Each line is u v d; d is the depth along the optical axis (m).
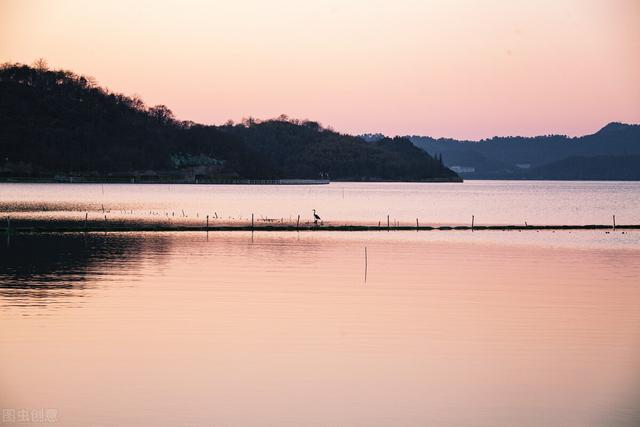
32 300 39.47
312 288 44.72
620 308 39.78
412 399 25.80
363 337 33.00
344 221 112.44
